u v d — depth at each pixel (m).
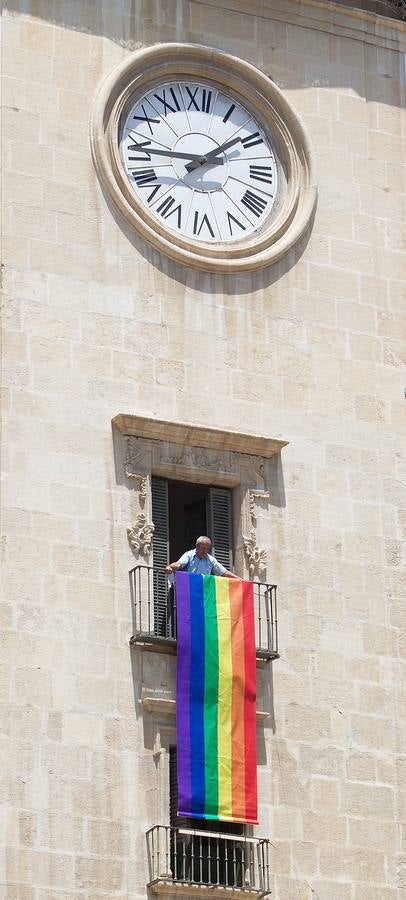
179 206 50.66
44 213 49.09
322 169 52.47
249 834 47.00
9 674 45.75
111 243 49.47
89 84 50.41
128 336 49.03
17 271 48.41
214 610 47.62
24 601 46.34
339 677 48.81
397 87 54.09
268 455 49.56
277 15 53.06
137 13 51.44
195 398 49.31
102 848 45.47
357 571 49.75
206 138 51.44
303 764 47.88
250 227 51.22
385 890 47.72
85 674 46.41
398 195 53.16
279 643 48.47
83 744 45.94
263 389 50.09
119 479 47.94
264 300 50.69
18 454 47.19
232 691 47.28
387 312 52.03
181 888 45.75
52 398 47.88
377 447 50.84
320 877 47.22
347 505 50.12
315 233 51.78
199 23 52.06
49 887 44.81
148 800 46.16
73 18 50.69
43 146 49.53
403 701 49.28
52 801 45.38
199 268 50.22
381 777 48.47
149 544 47.78
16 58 49.91
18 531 46.72
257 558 48.81
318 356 50.88
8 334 47.91
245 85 51.94
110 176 49.81
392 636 49.62
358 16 54.00
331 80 53.25
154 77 51.25
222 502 49.31
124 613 47.12
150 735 46.59
